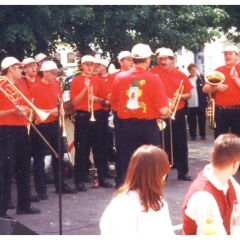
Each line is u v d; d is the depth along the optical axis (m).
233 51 9.99
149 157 3.85
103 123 9.77
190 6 12.62
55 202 8.85
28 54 10.97
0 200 7.76
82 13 10.77
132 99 8.21
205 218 3.92
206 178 4.05
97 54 12.78
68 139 10.48
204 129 15.84
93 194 9.35
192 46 13.09
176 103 9.94
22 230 4.82
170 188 9.68
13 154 7.78
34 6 10.27
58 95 9.00
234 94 9.99
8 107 7.73
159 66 10.05
